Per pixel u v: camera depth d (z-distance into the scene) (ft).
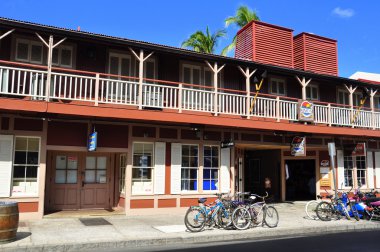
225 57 45.98
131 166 42.80
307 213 43.98
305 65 62.59
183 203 45.29
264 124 48.37
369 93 59.93
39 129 38.78
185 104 46.96
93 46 45.06
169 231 32.94
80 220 37.93
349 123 56.85
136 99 44.52
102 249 27.86
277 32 61.11
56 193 42.88
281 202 58.75
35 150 38.78
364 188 60.85
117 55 46.57
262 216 37.60
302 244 30.04
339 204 42.93
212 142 48.08
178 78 49.67
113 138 42.29
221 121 45.24
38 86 41.50
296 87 59.11
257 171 66.90
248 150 67.51
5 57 40.91
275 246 29.12
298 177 64.44
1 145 37.11
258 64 48.37
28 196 37.76
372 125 58.95
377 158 63.36
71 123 40.50
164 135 45.16
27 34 41.86
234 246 29.07
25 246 26.25
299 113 51.70
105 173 45.39
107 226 34.88
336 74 65.62
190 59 49.62
